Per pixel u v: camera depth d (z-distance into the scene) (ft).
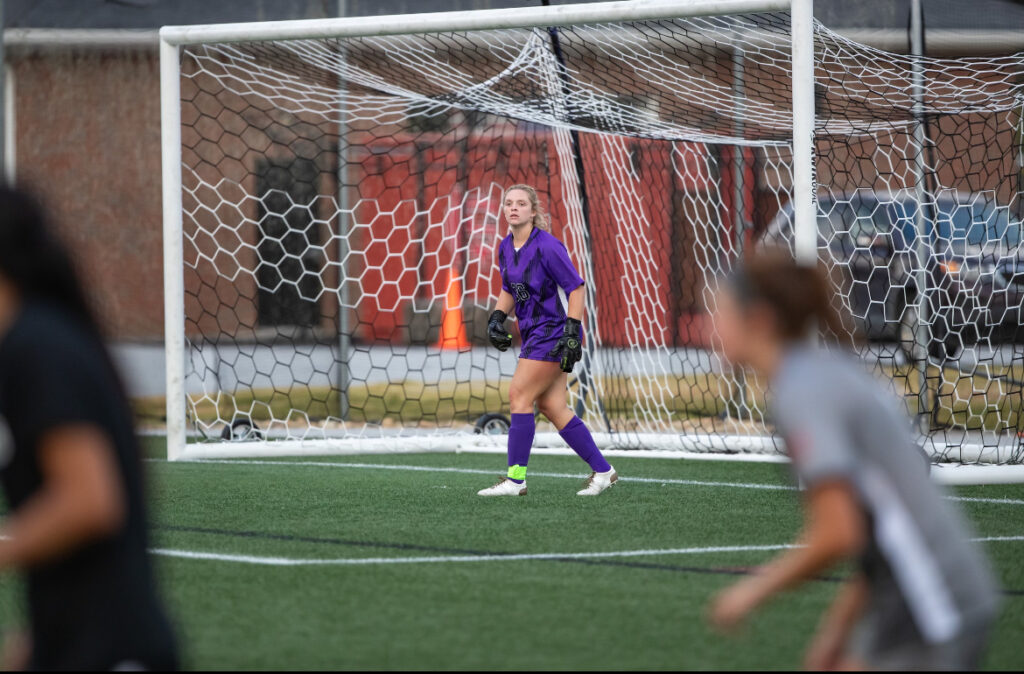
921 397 123.44
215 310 216.13
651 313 148.25
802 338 37.55
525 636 54.75
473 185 185.98
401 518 87.15
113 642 33.47
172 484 105.09
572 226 134.41
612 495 99.76
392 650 52.37
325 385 180.45
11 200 33.83
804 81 95.20
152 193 215.51
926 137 127.65
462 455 129.80
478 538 79.20
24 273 33.65
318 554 73.46
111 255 215.10
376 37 125.18
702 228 159.94
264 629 55.77
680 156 145.28
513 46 122.83
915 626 35.55
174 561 71.05
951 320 139.33
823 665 38.45
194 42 119.24
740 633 55.26
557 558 72.59
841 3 147.74
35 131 211.61
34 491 32.94
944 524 36.11
